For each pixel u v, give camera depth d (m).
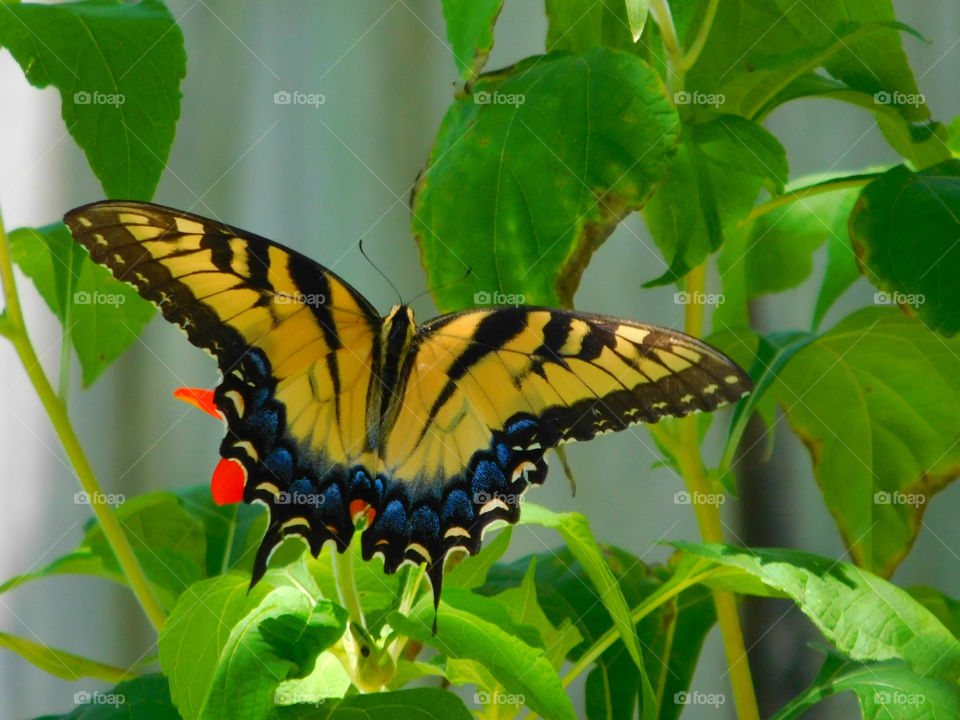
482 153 0.90
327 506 0.89
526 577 0.92
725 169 0.93
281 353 0.90
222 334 0.89
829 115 1.03
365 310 0.90
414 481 0.90
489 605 0.89
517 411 0.90
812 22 0.94
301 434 0.90
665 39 0.93
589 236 0.90
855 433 0.95
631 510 1.03
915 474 0.95
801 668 1.02
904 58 0.94
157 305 0.89
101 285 0.95
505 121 0.90
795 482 1.03
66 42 0.90
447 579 0.92
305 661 0.87
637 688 0.95
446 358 0.91
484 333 0.90
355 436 0.90
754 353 0.95
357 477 0.90
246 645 0.87
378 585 0.91
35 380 0.93
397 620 0.88
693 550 0.90
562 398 0.90
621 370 0.89
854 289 1.03
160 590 0.95
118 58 0.90
